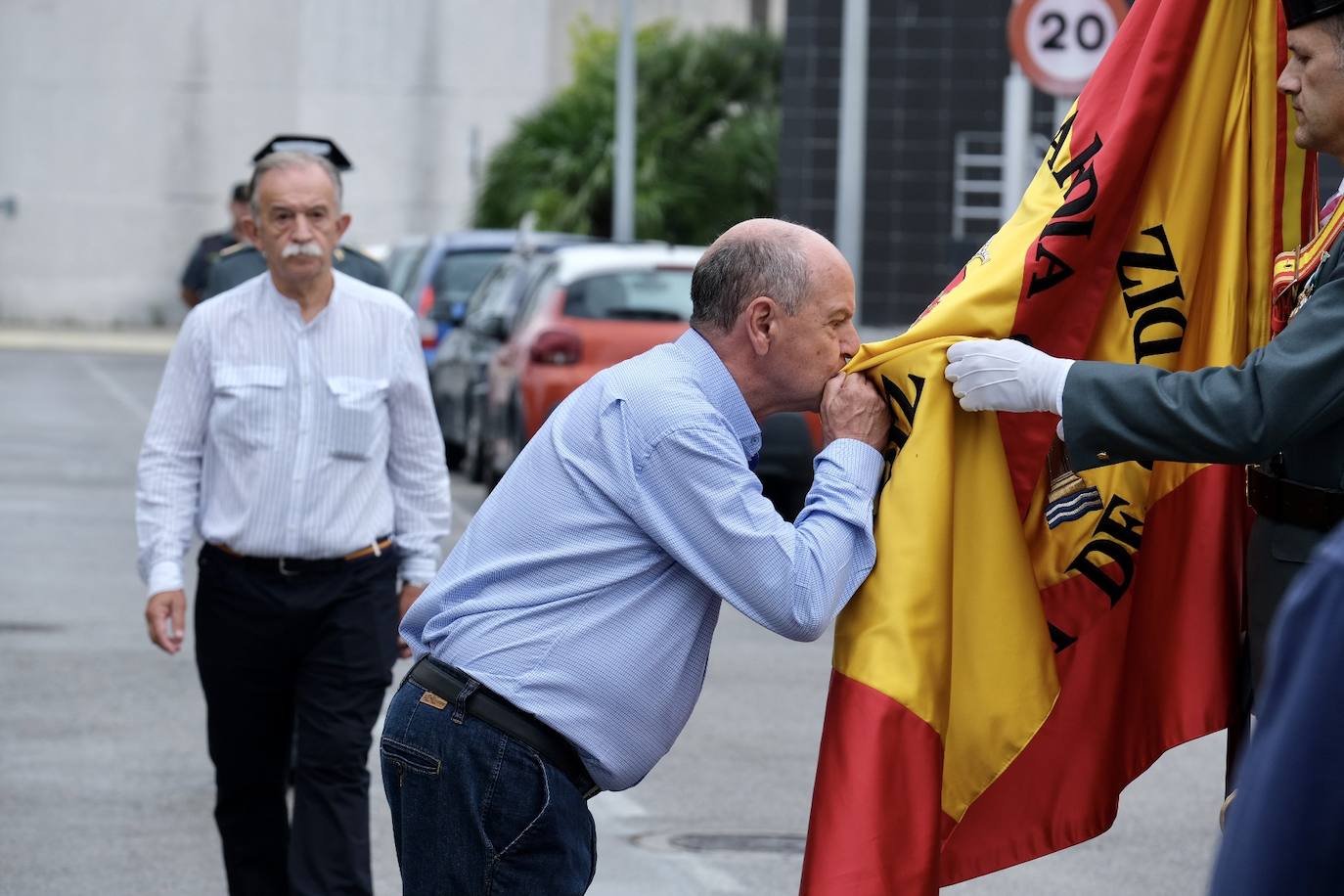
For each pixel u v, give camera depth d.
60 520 18.03
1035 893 8.00
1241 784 2.47
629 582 4.58
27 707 10.83
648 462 4.52
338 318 6.73
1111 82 4.96
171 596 6.69
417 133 55.84
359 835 6.58
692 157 44.41
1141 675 5.01
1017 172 16.00
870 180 29.75
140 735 10.27
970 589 4.82
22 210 54.97
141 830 8.58
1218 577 4.95
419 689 4.70
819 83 30.19
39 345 45.88
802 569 4.50
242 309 6.71
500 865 4.58
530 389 18.08
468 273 25.67
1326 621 2.31
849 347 4.71
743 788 9.52
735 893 7.89
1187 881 8.16
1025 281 4.86
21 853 8.21
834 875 4.52
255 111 55.50
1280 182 4.99
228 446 6.64
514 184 44.94
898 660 4.60
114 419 28.09
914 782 4.58
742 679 12.11
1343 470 4.38
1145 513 4.96
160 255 55.50
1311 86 4.28
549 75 56.00
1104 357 5.01
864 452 4.70
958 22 29.27
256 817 6.84
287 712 6.85
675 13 56.34
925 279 29.69
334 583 6.63
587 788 4.71
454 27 55.66
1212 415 4.31
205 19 55.06
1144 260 4.98
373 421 6.71
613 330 18.03
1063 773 4.93
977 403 4.64
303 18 55.34
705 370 4.63
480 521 4.75
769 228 4.63
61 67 54.75
